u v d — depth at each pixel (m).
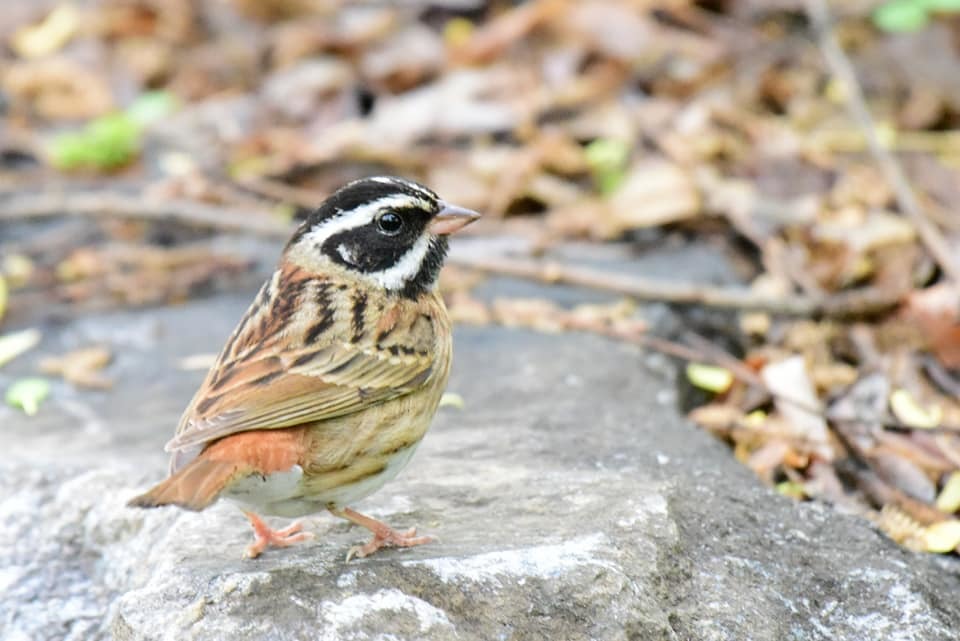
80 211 14.91
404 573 7.88
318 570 7.90
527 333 12.77
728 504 9.30
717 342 12.98
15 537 9.55
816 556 8.89
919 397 11.73
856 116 14.77
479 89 16.53
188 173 16.06
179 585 7.87
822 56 16.84
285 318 8.40
